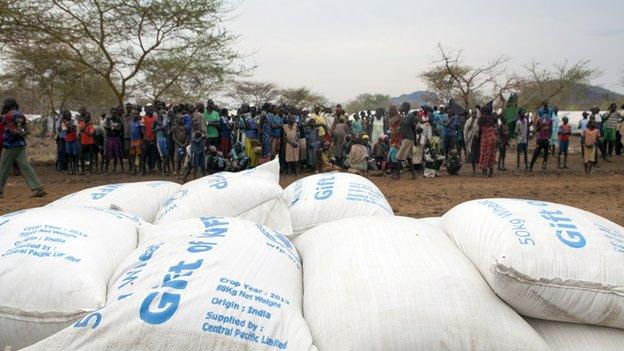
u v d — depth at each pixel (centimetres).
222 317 212
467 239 273
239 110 1229
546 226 251
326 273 256
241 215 338
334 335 223
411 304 224
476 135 1248
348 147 1371
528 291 231
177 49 1565
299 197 375
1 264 243
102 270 255
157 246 255
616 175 1269
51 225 271
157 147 1252
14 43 1481
